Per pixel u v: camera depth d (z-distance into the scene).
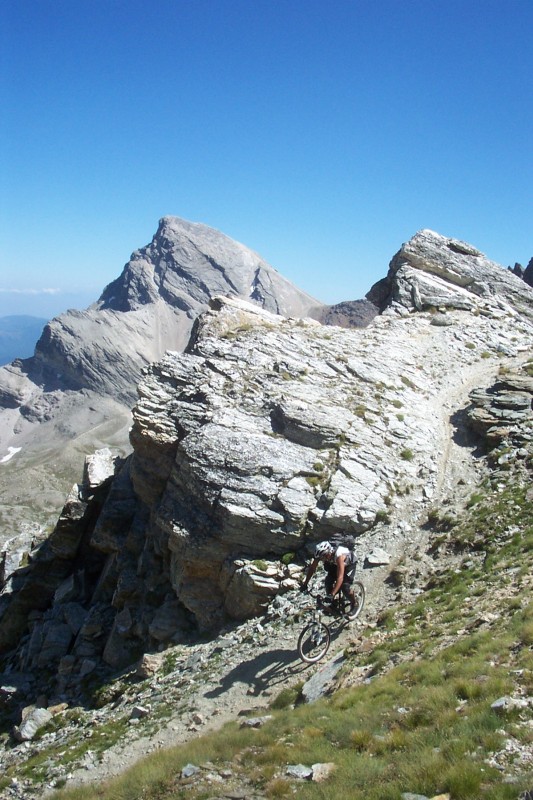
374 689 17.30
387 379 41.97
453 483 33.66
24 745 28.33
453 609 21.80
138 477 38.34
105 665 35.31
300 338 44.91
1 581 52.84
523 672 14.41
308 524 30.97
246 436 34.28
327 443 34.94
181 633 31.95
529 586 20.70
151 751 21.12
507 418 36.72
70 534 47.34
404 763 12.31
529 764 11.04
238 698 22.45
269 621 27.62
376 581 27.30
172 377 39.41
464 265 60.59
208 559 31.62
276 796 13.11
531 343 51.69
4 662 44.91
